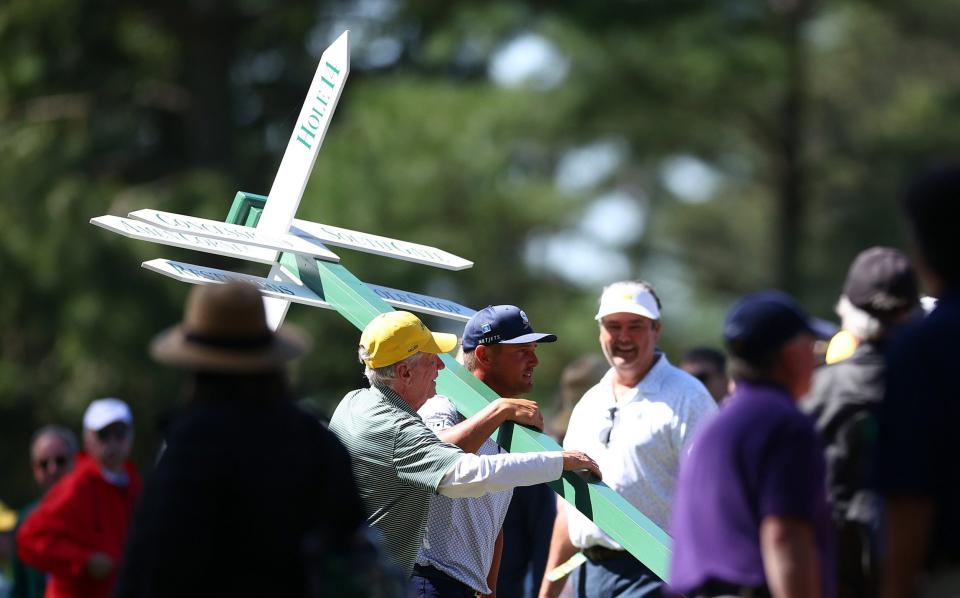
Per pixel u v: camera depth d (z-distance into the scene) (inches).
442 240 2400.3
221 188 2367.1
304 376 2325.3
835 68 3412.9
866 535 544.7
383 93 2433.6
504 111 2475.4
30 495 2559.1
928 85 3435.0
